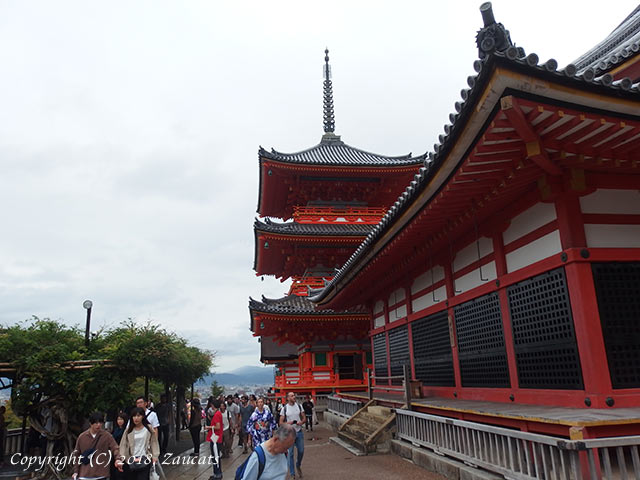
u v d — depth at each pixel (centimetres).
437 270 1455
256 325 2959
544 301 912
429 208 1002
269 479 493
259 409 1083
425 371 1555
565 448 612
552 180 852
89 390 1323
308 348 2956
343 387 2895
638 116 680
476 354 1195
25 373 1307
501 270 1056
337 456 1402
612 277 834
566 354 848
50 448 1334
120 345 1430
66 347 1376
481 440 873
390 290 1925
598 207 865
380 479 1046
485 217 1113
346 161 3416
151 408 1416
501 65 564
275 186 3541
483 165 796
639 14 1294
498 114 641
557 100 626
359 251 1539
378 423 1497
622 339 801
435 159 820
